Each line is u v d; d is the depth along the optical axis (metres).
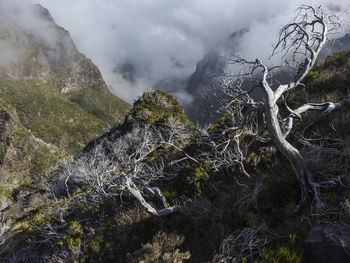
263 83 3.43
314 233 2.61
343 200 2.85
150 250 3.34
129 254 3.56
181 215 4.16
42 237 7.61
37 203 16.48
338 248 2.24
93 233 5.11
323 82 6.58
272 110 3.37
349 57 6.96
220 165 5.00
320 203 2.89
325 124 4.61
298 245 2.66
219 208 3.78
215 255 2.87
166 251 3.33
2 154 92.81
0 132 97.25
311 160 3.63
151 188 4.84
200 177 4.80
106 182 6.48
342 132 4.12
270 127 3.41
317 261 2.41
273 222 3.21
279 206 3.39
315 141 4.38
